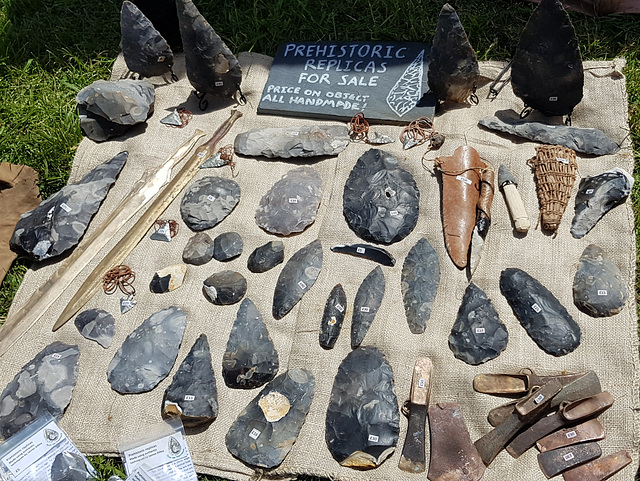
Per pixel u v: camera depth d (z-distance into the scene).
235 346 0.76
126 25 0.94
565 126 0.85
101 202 0.90
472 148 0.84
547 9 0.79
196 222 0.85
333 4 1.05
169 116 0.96
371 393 0.70
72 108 1.03
